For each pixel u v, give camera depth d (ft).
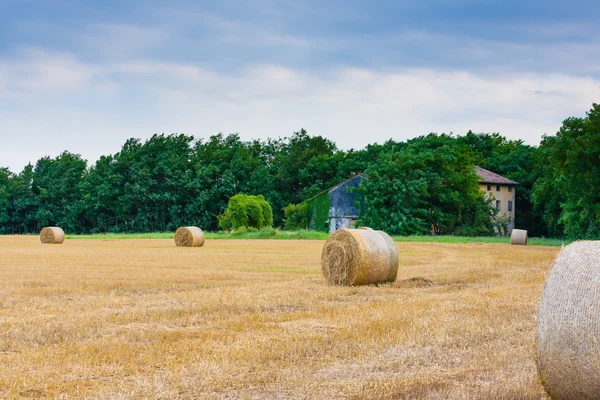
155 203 349.00
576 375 24.39
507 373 30.07
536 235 293.23
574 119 188.03
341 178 334.65
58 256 116.47
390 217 244.01
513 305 50.70
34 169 410.93
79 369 31.04
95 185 359.66
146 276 75.82
